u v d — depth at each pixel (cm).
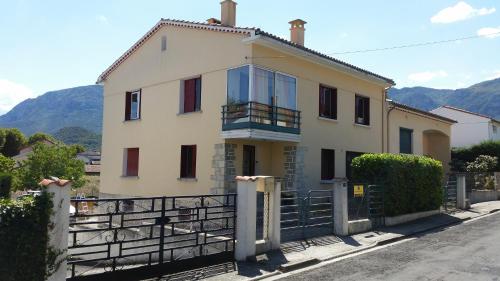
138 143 1906
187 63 1706
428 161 1708
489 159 2767
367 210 1403
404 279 804
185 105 1723
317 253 1034
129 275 769
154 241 1269
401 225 1486
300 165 1656
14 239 609
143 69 1919
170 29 1798
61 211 660
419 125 2533
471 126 3916
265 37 1466
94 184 3447
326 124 1816
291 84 1648
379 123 2166
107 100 2119
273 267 891
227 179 1520
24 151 5672
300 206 1234
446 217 1684
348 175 1950
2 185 1902
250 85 1462
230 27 1524
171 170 1725
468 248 1098
